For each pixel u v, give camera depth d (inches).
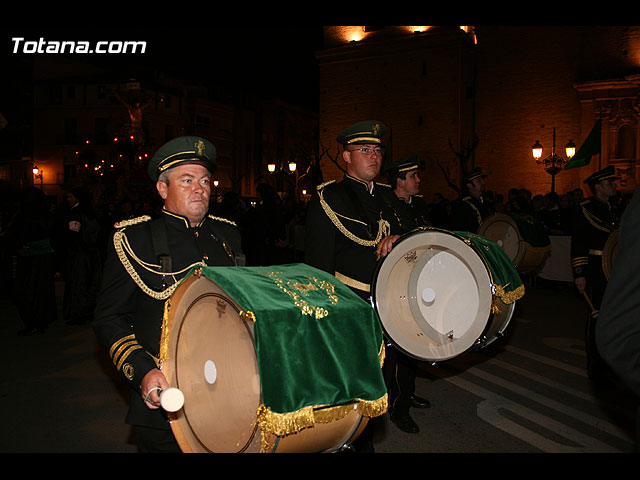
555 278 472.1
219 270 75.9
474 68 1330.0
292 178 1104.8
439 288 113.5
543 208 528.7
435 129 1321.4
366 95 1403.8
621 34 1149.1
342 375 71.3
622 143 1131.3
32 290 307.1
